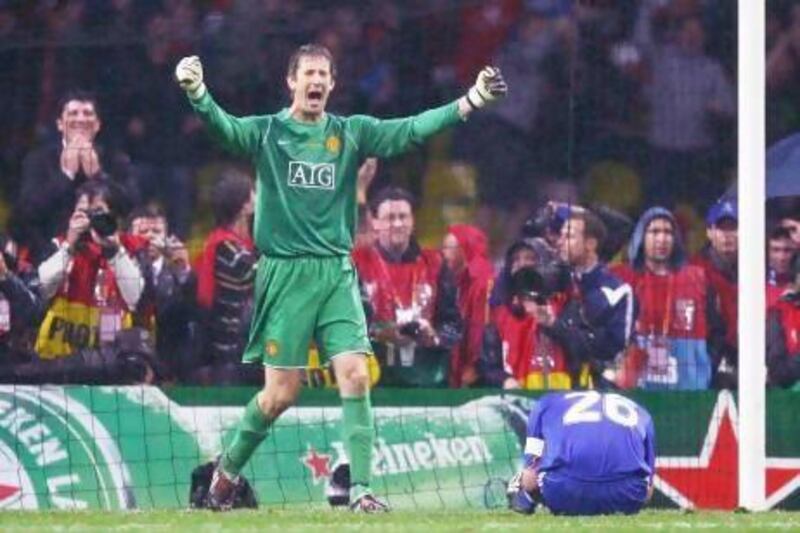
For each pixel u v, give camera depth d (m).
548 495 31.45
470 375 43.00
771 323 43.34
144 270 42.84
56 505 39.97
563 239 43.28
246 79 43.72
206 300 42.84
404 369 43.00
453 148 43.59
